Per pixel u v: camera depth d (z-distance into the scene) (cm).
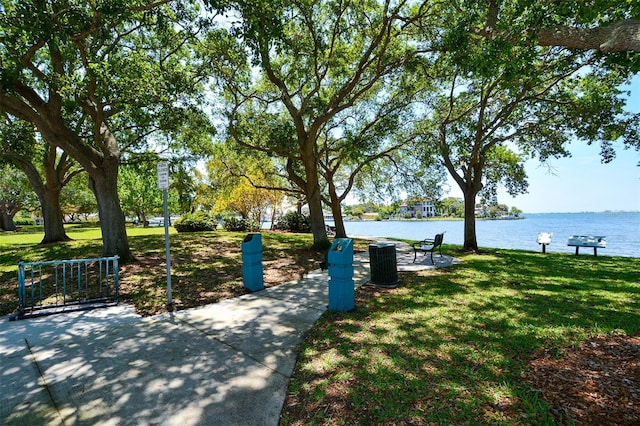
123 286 698
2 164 1398
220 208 2317
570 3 413
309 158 1207
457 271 845
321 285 713
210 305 574
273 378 320
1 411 270
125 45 1037
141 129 1244
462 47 667
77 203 3625
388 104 1332
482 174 1384
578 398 268
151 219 6334
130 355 375
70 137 855
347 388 295
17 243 1579
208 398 286
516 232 3158
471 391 284
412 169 1444
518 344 378
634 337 394
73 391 299
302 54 1097
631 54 446
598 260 1065
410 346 379
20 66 620
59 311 536
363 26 1026
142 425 250
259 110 1321
